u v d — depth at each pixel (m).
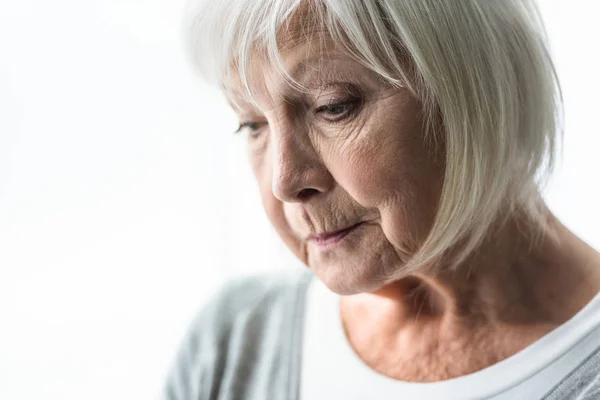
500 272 0.69
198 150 1.44
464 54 0.60
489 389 0.66
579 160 1.29
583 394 0.61
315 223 0.66
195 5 0.67
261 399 0.83
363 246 0.66
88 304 1.44
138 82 1.42
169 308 1.45
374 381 0.74
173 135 1.44
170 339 1.44
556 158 0.70
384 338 0.76
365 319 0.79
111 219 1.44
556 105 0.69
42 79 1.40
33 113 1.40
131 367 1.43
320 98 0.61
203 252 1.46
